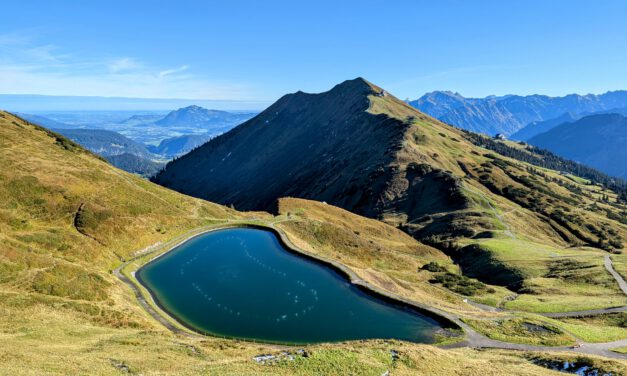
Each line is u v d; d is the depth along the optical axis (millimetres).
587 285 102500
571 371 42281
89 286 59875
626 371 40188
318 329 58031
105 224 90312
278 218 124938
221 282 75375
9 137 118938
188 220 111312
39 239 74312
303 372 33625
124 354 35500
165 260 87062
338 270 81188
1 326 41750
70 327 45281
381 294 69438
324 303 67062
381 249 125438
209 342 43656
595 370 41312
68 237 79312
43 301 50625
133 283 72812
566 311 82938
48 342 38406
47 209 89062
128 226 94125
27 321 44531
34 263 59469
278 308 64875
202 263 85562
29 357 31047
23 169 99688
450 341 54562
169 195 127250
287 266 84562
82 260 74688
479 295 101000
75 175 107250
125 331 47219
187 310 63562
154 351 37906
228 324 59125
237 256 90250
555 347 54500
